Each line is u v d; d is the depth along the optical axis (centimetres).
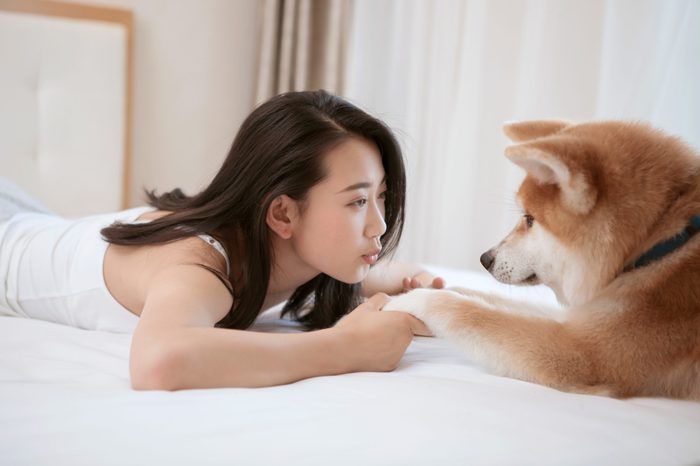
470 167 312
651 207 118
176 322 95
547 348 112
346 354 106
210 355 92
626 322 112
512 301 141
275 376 97
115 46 314
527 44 283
